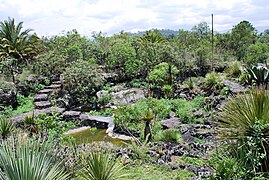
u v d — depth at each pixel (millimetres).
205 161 5316
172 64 17469
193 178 4762
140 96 14711
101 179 3441
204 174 4766
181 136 7770
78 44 19922
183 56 19078
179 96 14289
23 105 13320
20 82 15047
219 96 12453
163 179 4867
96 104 13570
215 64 19438
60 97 14086
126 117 9500
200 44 22016
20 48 18984
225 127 3861
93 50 20484
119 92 15555
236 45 27641
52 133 8109
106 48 20969
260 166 3639
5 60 15773
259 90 3932
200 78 16281
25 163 2502
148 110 8297
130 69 18078
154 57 18562
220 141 3912
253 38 29953
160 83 15555
